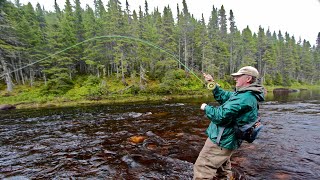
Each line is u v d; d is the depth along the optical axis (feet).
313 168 15.21
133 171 15.49
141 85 109.29
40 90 102.37
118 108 59.52
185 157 18.22
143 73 124.36
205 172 10.40
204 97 96.22
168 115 42.45
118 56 123.34
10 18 109.09
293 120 33.83
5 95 93.61
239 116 8.89
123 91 105.60
